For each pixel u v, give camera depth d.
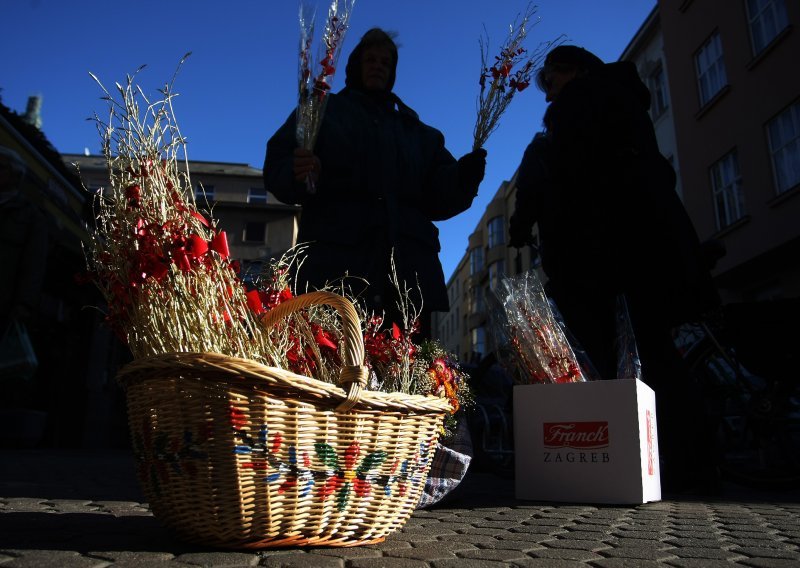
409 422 2.04
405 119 4.04
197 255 1.89
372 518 1.95
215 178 40.50
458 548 1.99
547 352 3.57
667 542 2.19
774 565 1.83
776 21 14.34
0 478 4.38
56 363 13.65
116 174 2.02
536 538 2.22
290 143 3.69
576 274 3.85
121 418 15.27
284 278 2.32
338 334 2.32
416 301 3.59
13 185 5.88
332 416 1.84
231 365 1.68
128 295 1.96
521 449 3.42
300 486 1.77
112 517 2.51
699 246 3.92
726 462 4.28
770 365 4.17
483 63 3.75
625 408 3.20
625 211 3.78
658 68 19.67
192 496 1.75
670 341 3.87
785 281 14.31
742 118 15.32
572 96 3.94
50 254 11.89
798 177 13.61
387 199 3.65
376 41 3.96
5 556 1.68
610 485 3.19
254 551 1.80
